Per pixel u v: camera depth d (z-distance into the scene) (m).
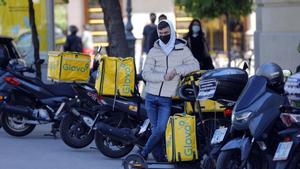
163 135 20.25
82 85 24.58
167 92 20.22
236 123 17.64
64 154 24.39
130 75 22.67
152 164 20.06
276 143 17.67
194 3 45.78
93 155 24.19
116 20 31.19
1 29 38.09
